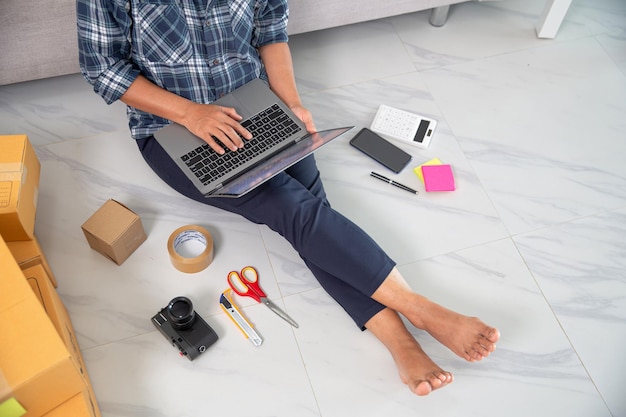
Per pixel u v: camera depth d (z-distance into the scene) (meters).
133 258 1.87
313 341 1.77
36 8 1.87
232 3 1.64
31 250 1.71
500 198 2.05
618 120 2.26
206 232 1.85
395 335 1.68
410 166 2.10
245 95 1.78
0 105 2.14
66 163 2.04
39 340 1.37
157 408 1.66
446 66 2.35
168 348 1.74
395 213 2.00
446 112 2.23
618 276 1.93
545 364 1.77
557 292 1.89
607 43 2.47
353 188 2.04
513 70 2.36
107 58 1.63
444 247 1.95
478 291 1.88
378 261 1.64
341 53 2.36
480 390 1.72
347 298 1.71
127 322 1.77
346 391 1.70
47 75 2.07
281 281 1.86
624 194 2.09
